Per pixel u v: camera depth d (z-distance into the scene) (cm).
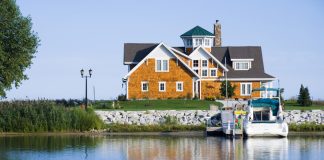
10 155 6059
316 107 9781
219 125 7869
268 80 11606
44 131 7938
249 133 7381
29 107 7975
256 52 12006
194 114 8894
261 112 7856
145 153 6184
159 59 11062
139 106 9931
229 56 11919
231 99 11012
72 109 8169
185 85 11081
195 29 12031
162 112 8900
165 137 7550
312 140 7150
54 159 5838
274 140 7169
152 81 11056
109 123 8438
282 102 9562
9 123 7875
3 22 8206
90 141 7125
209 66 11562
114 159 5847
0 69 8169
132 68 11381
